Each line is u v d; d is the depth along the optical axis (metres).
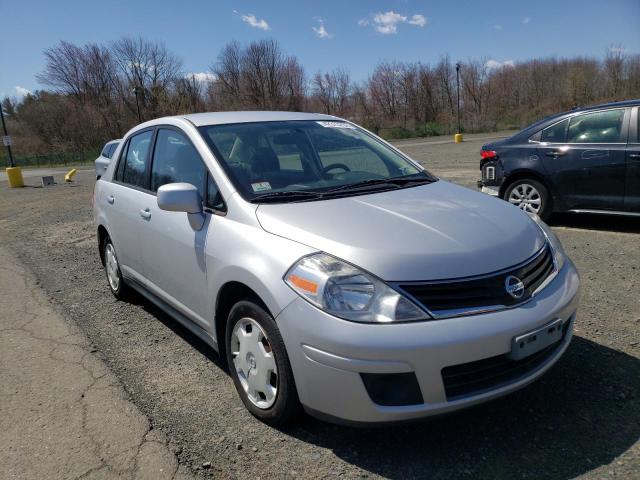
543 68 59.31
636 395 3.07
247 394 3.03
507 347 2.47
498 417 2.94
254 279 2.76
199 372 3.64
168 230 3.65
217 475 2.56
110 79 57.72
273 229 2.87
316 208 3.03
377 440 2.79
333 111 58.94
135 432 2.94
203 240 3.23
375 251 2.55
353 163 3.88
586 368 3.39
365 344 2.35
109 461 2.70
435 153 24.34
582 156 6.76
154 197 4.01
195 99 52.69
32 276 6.22
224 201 3.23
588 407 2.98
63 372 3.70
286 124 4.00
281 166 3.55
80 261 6.96
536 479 2.44
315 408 2.55
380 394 2.42
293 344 2.56
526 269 2.72
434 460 2.61
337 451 2.71
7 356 3.98
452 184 3.79
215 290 3.13
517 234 2.91
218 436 2.88
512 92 59.66
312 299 2.50
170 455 2.72
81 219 10.70
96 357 3.92
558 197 7.05
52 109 50.88
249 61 55.12
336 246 2.62
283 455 2.70
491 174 7.65
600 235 6.66
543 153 7.09
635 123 6.48
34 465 2.69
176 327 4.50
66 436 2.93
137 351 4.02
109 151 13.38
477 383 2.51
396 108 59.22
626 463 2.50
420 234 2.71
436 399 2.40
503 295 2.56
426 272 2.49
